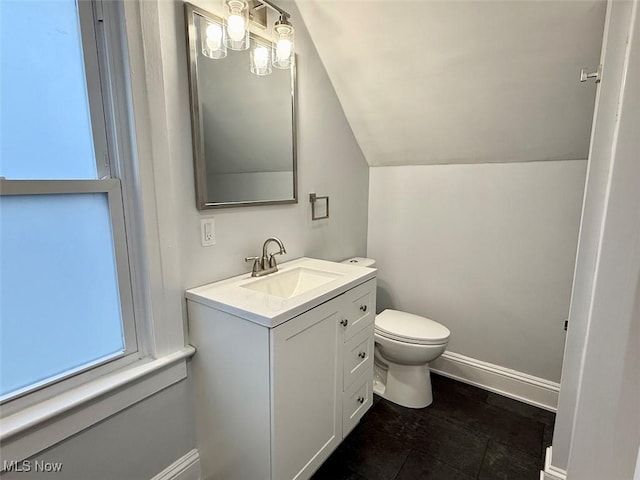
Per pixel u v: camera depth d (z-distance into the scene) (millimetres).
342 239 2301
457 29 1514
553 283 1939
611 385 1068
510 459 1604
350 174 2297
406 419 1879
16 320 970
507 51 1513
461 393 2135
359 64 1847
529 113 1716
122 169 1159
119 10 1068
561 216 1875
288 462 1259
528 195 1953
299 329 1224
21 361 987
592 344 1074
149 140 1167
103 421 1136
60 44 999
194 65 1299
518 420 1876
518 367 2100
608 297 1037
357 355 1636
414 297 2457
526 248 1995
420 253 2387
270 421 1170
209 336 1306
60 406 1009
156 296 1248
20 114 937
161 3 1190
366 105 2059
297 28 1739
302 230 1940
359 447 1675
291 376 1214
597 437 1108
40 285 1009
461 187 2166
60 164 1027
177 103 1271
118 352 1208
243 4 1299
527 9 1352
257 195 1630
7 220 931
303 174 1896
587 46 1384
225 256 1512
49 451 1010
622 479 1099
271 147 1675
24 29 926
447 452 1646
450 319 2322
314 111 1915
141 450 1265
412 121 2025
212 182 1416
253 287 1492
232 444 1314
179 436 1401
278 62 1553
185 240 1344
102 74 1092
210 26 1310
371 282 1675
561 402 1325
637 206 973
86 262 1106
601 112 1117
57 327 1057
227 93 1437
